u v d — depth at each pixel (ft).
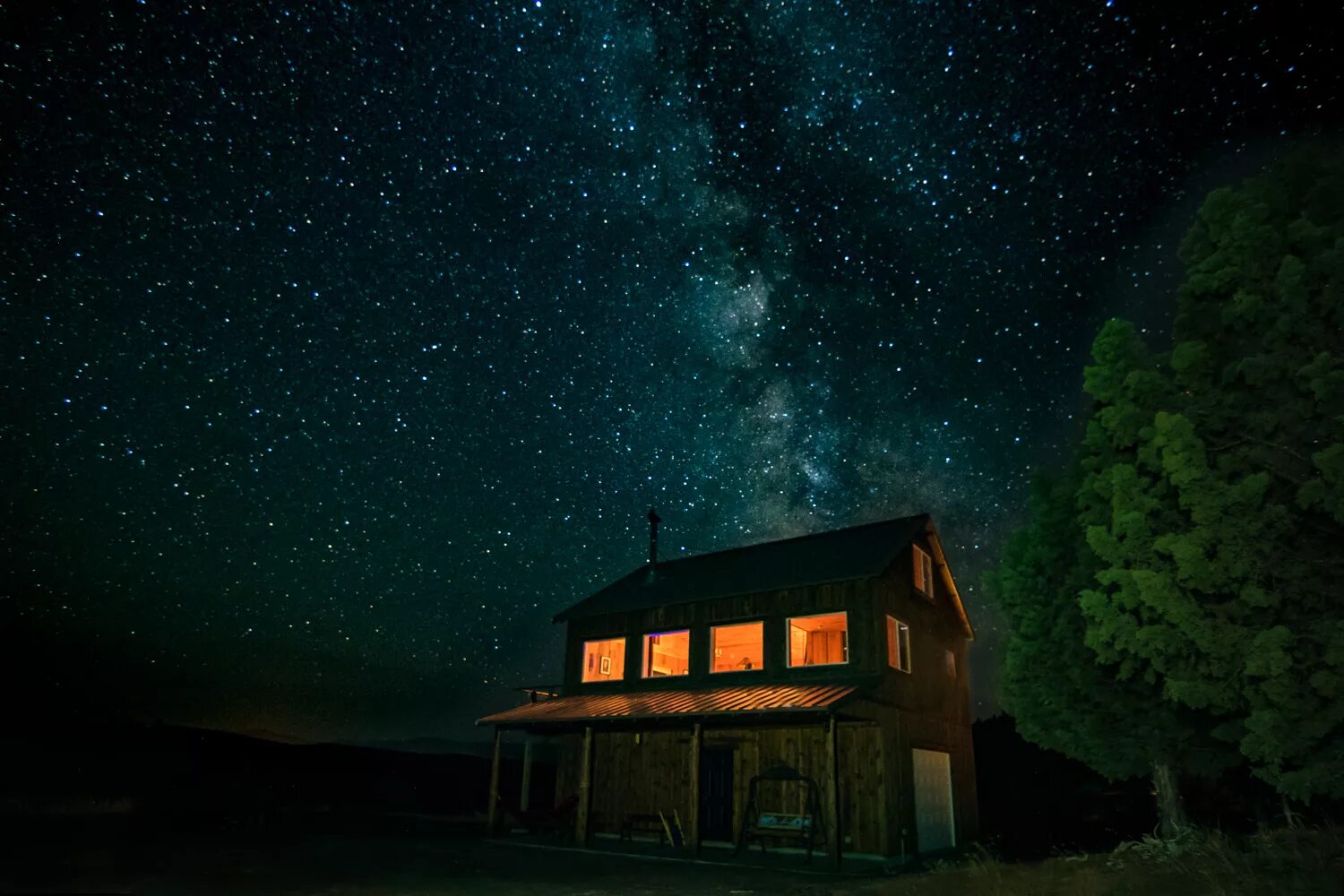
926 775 61.98
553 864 48.34
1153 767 39.99
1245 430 27.96
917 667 64.34
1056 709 40.09
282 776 111.14
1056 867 35.96
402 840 59.00
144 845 48.01
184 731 137.28
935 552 72.74
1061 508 41.75
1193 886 26.22
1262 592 25.45
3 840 46.88
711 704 54.85
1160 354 32.45
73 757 106.73
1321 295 26.25
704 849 56.95
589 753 60.13
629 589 77.30
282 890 34.71
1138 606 29.68
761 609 64.28
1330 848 28.35
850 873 46.11
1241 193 29.01
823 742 58.03
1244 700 26.94
